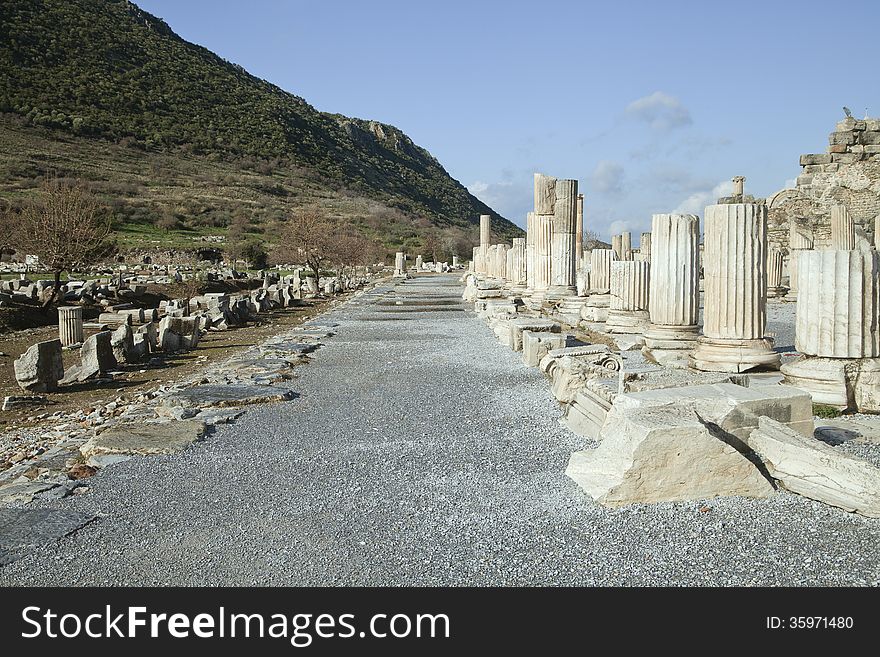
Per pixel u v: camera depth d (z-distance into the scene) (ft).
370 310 97.50
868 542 18.44
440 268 226.99
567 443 28.37
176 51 452.35
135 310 80.74
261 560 18.42
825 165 114.32
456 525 20.27
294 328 73.36
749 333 39.14
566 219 78.79
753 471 21.66
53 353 43.78
